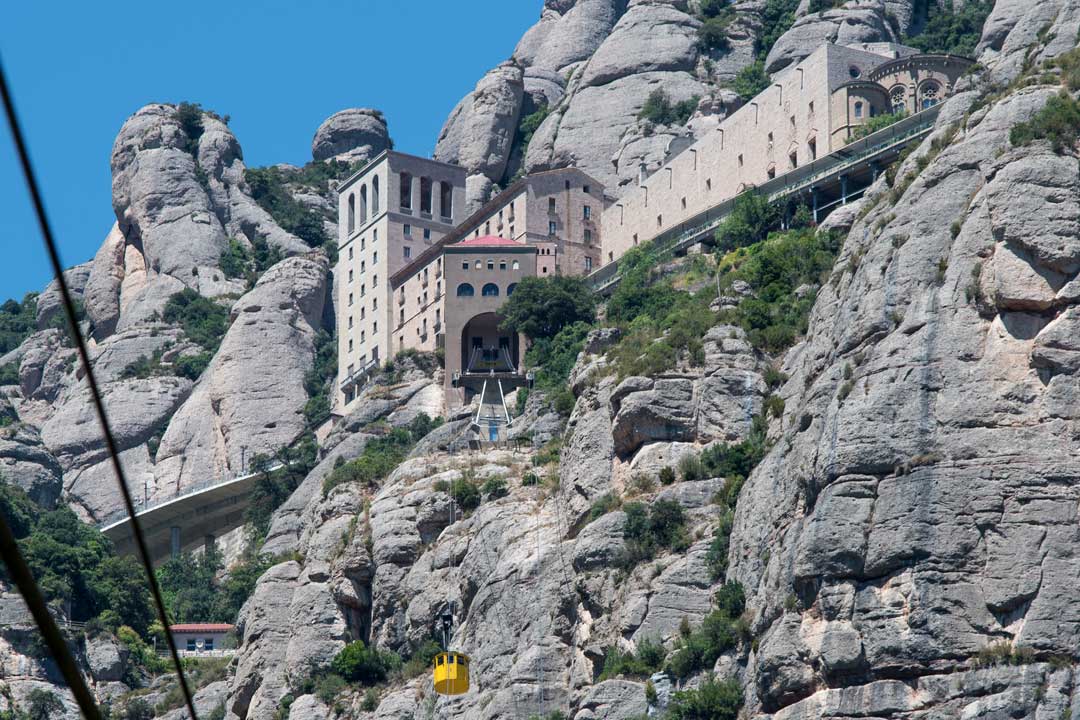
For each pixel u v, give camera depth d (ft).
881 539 482.69
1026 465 479.41
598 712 550.36
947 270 526.16
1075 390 490.08
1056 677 446.60
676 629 570.05
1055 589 460.55
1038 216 515.50
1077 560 464.24
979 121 567.18
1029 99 555.69
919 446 491.72
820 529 492.95
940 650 461.78
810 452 526.57
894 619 471.21
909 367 508.94
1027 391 493.36
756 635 518.37
